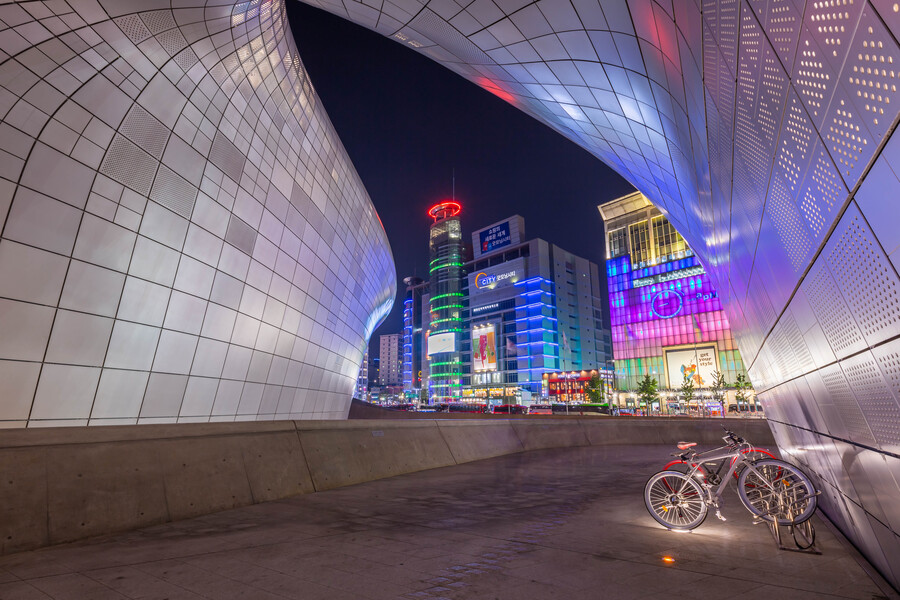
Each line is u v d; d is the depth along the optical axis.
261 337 16.08
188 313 12.68
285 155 16.97
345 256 23.27
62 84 9.20
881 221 1.80
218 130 13.23
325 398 22.67
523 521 6.00
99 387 10.41
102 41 9.63
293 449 8.45
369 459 10.12
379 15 10.86
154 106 11.12
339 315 23.11
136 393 11.31
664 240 102.56
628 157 11.76
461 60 11.87
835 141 1.98
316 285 19.95
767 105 2.68
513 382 135.25
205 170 12.84
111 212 10.34
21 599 3.32
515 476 10.45
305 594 3.45
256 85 14.81
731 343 91.00
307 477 8.33
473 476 10.43
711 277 10.90
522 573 3.93
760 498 5.45
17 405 8.93
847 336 2.76
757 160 3.26
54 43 8.88
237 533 5.34
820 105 2.01
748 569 4.03
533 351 133.50
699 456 5.97
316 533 5.33
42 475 5.11
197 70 12.12
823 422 4.33
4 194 8.53
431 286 174.75
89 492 5.39
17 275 8.79
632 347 102.62
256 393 16.14
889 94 1.46
